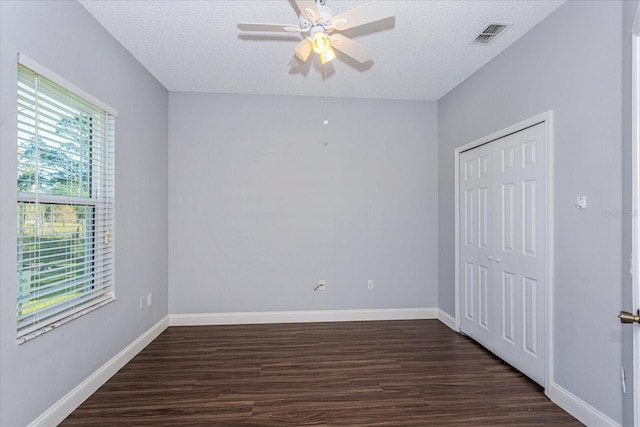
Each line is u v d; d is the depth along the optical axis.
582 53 2.16
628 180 1.80
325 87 3.88
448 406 2.33
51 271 2.11
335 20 1.97
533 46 2.62
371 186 4.23
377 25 2.61
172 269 4.00
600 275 2.03
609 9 1.96
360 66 3.35
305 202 4.16
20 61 1.81
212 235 4.05
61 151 2.20
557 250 2.38
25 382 1.87
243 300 4.09
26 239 1.96
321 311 4.17
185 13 2.46
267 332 3.77
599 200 2.03
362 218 4.22
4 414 1.74
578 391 2.19
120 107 2.88
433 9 2.41
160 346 3.36
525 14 2.45
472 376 2.75
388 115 4.25
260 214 4.11
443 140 4.14
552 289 2.42
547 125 2.44
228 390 2.52
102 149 2.66
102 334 2.61
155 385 2.59
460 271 3.78
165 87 3.87
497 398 2.43
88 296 2.49
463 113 3.68
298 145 4.16
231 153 4.08
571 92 2.25
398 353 3.20
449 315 3.99
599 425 2.03
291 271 4.14
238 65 3.32
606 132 1.98
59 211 2.22
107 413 2.22
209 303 4.05
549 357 2.43
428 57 3.14
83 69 2.38
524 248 2.74
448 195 4.02
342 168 4.20
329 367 2.90
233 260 4.08
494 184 3.14
